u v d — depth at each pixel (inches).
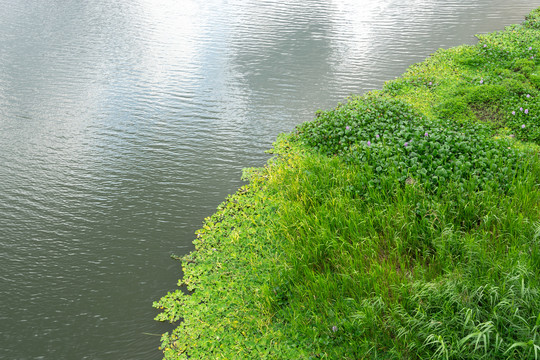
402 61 548.7
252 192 327.9
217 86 509.7
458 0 805.9
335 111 404.2
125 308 247.4
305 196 290.0
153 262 277.6
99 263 278.4
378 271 224.2
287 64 560.1
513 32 591.5
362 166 309.0
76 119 445.4
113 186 347.6
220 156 381.7
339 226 260.2
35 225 310.7
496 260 218.4
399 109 391.5
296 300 227.3
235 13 783.7
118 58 592.1
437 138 319.3
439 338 175.2
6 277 270.4
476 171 285.3
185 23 733.9
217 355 210.8
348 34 656.4
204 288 251.3
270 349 208.5
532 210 257.1
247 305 234.7
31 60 588.1
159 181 352.5
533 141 360.8
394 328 198.2
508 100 411.2
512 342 175.8
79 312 246.4
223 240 284.2
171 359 213.5
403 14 738.8
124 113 456.1
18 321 242.5
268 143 397.4
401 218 252.5
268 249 270.7
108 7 832.9
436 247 236.4
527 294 187.8
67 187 347.9
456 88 453.1
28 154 390.0
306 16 754.2
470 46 557.9
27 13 797.2
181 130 423.2
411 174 292.0
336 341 203.3
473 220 260.5
